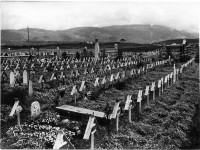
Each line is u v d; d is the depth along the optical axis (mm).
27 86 23844
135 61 52531
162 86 24344
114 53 75688
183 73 38156
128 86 28234
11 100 18797
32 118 15938
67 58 60188
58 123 15078
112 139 13039
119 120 16109
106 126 14828
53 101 20578
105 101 21266
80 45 108000
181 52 58688
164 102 21094
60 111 16688
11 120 16047
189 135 14188
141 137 13516
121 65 46406
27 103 19328
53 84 27281
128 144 12594
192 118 17047
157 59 61438
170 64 51656
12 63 43562
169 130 14367
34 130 14227
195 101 21891
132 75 34719
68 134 13430
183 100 21797
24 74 25406
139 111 17875
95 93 23641
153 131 14484
